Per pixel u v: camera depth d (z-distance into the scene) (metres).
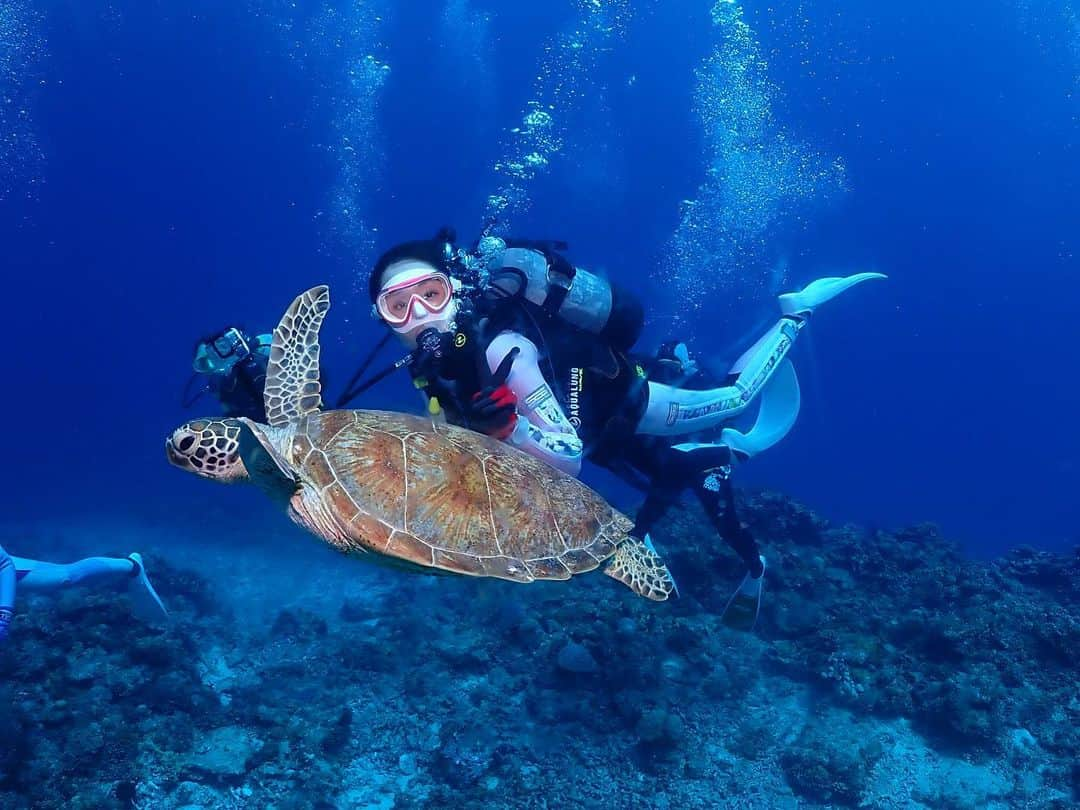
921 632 8.03
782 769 6.53
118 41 40.00
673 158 39.81
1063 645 7.80
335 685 7.76
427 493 3.19
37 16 38.81
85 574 7.90
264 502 16.77
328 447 3.25
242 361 4.51
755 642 8.20
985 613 8.31
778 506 10.76
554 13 43.06
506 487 3.42
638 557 3.98
